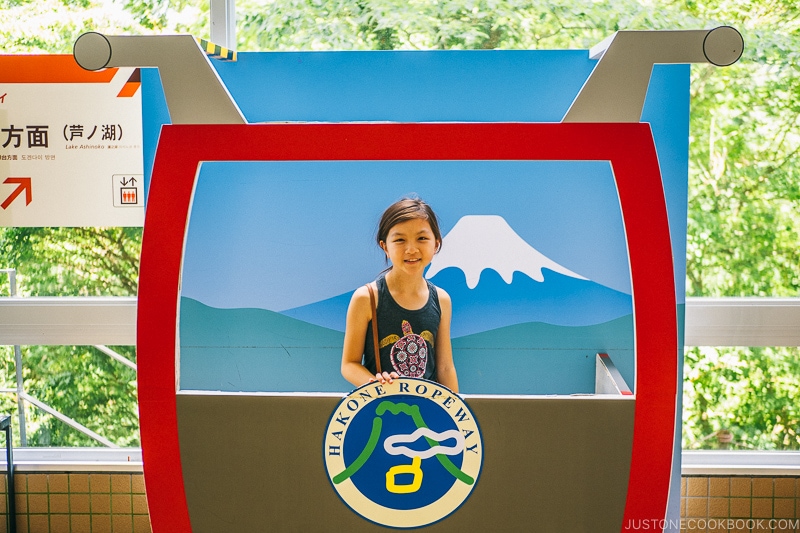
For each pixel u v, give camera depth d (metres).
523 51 2.90
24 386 3.75
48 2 3.51
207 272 2.98
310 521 2.22
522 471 2.18
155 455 2.19
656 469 2.15
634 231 2.10
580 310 2.99
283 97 2.93
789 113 3.53
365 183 2.94
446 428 2.18
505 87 2.92
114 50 2.13
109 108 3.19
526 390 3.03
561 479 2.18
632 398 2.14
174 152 2.12
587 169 2.93
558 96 2.92
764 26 3.52
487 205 2.95
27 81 3.17
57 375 3.75
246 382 3.03
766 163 3.55
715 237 3.56
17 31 3.52
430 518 2.21
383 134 2.10
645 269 2.11
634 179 2.10
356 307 2.90
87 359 3.76
